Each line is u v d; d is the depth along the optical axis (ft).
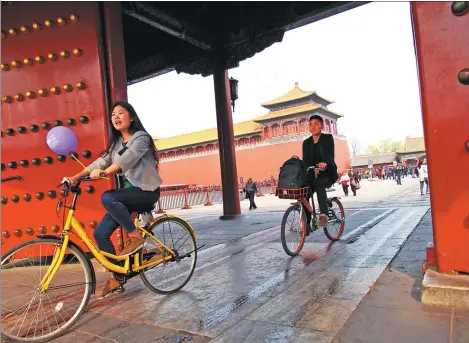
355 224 22.29
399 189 67.15
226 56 31.99
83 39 14.66
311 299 9.60
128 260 10.08
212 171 140.56
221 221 30.68
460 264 8.61
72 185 9.36
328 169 15.78
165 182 151.12
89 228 14.43
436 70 8.54
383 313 8.13
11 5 15.26
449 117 8.48
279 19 28.55
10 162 15.29
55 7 14.92
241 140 138.92
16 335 8.40
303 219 15.49
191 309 9.58
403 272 11.06
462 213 8.50
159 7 26.02
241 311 9.16
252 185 46.85
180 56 34.01
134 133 10.27
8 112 15.33
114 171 9.27
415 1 8.67
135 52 36.78
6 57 15.34
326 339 7.25
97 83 14.49
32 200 15.20
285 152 128.98
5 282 12.00
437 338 6.83
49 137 9.29
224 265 14.17
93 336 8.34
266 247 17.13
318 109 127.44
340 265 12.81
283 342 7.32
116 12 15.51
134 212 10.48
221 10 30.73
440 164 8.68
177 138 155.53
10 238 15.29
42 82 15.07
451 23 8.34
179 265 11.71
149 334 8.21
